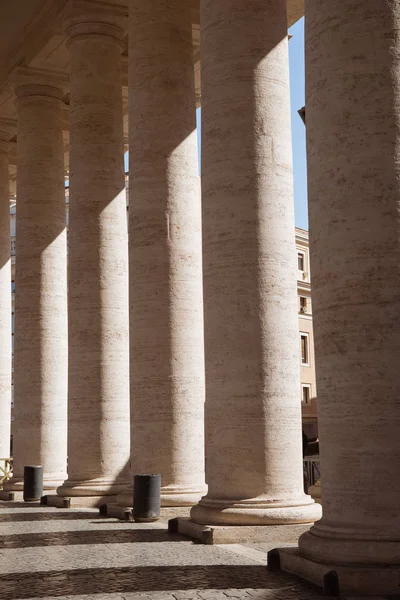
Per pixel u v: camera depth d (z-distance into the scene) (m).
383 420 14.82
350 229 15.34
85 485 31.09
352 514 14.95
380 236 15.16
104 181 32.19
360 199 15.32
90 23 32.50
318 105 15.97
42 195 38.06
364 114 15.42
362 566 14.47
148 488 25.48
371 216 15.23
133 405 26.81
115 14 32.84
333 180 15.61
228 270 21.42
